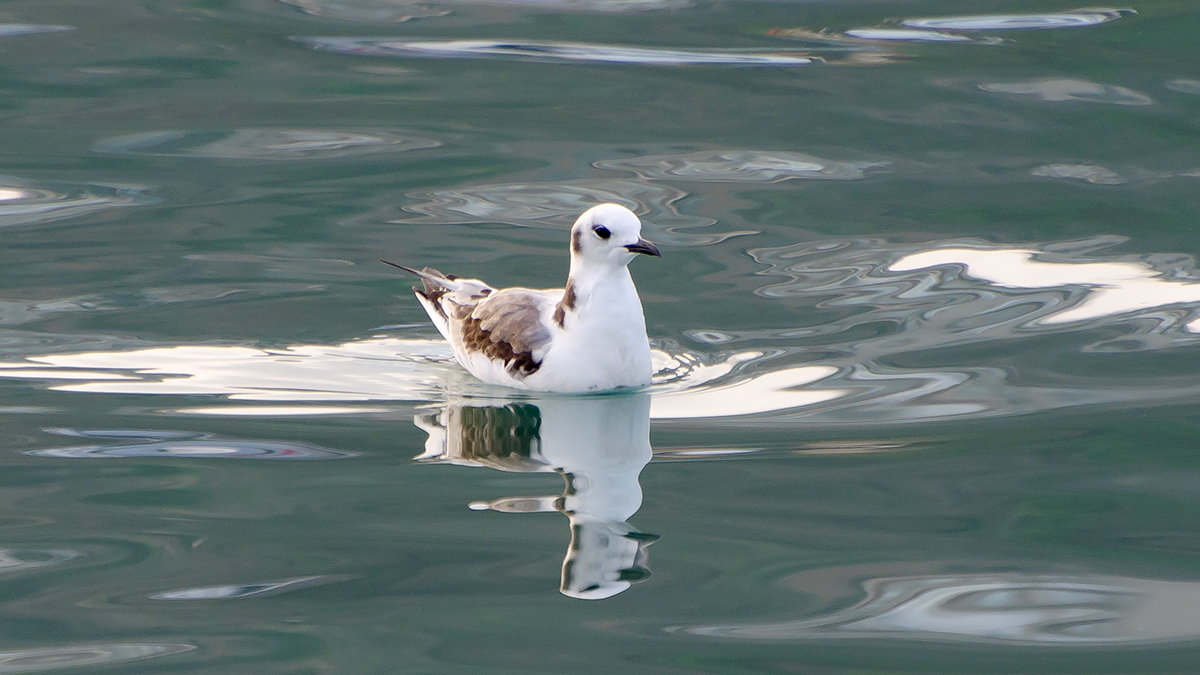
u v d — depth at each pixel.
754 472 11.59
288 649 8.69
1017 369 13.96
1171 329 14.95
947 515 10.67
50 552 10.03
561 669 8.45
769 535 10.33
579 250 13.52
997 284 16.47
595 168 20.47
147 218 18.50
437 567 9.81
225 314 15.62
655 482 11.42
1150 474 11.34
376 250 17.53
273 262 17.12
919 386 13.59
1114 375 13.70
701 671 8.45
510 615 9.19
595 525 10.52
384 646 8.72
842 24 27.22
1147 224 18.23
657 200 19.30
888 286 16.47
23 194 19.25
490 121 22.44
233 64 24.98
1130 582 9.56
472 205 19.11
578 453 12.09
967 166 20.55
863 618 9.12
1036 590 9.41
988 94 23.38
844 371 14.08
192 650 8.68
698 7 28.27
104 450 12.02
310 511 10.80
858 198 19.39
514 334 13.89
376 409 13.28
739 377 14.03
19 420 12.70
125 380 13.81
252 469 11.66
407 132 21.95
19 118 22.30
